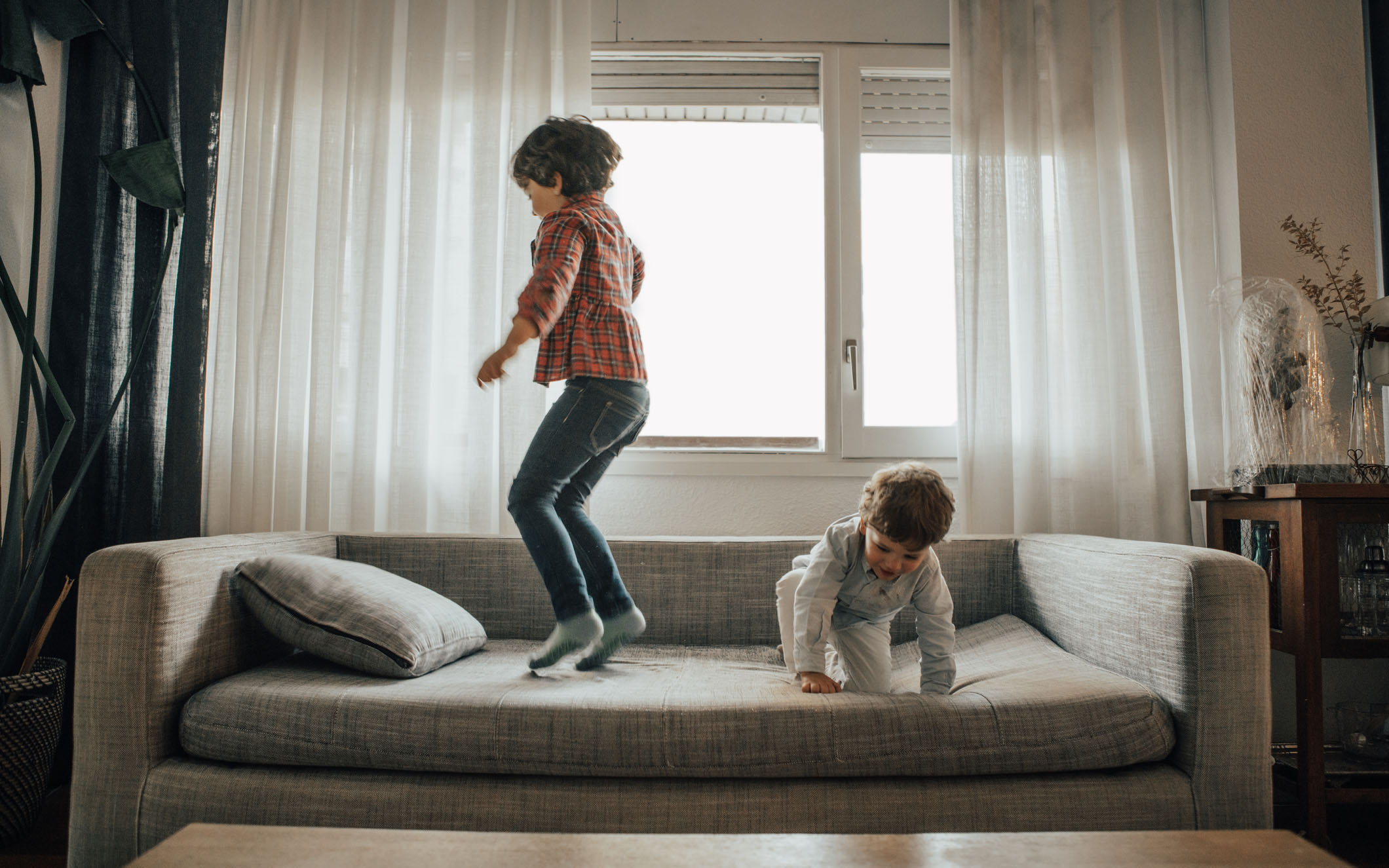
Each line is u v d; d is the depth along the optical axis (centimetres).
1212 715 120
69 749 192
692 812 117
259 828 75
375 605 146
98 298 206
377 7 222
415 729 121
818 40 241
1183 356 221
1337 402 210
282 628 143
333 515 214
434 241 218
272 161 220
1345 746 176
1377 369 191
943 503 126
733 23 241
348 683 133
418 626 146
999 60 220
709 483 230
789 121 249
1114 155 220
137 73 205
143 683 125
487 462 214
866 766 119
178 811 121
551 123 158
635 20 241
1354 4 219
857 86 240
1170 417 208
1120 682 129
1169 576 127
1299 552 160
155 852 69
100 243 207
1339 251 214
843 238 236
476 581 187
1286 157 216
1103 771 122
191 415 205
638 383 154
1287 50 218
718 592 185
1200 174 220
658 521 229
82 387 203
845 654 149
